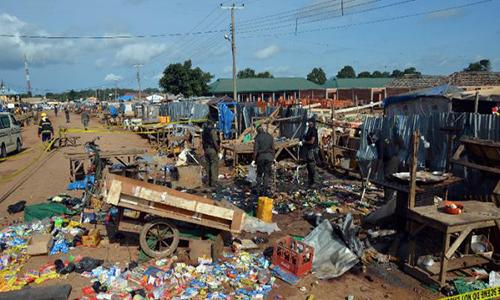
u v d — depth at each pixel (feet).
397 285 18.54
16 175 43.75
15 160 55.88
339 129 54.44
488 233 21.11
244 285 18.22
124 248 22.31
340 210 29.27
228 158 52.85
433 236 21.66
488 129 29.17
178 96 168.35
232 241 23.08
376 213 25.12
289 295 17.53
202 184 38.27
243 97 183.62
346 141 46.78
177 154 55.83
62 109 291.17
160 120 87.81
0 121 57.57
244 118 67.97
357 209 29.73
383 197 32.96
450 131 27.37
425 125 34.24
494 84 91.25
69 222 25.71
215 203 22.68
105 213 27.35
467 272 19.63
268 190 33.81
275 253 20.13
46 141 72.08
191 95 176.24
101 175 31.78
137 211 20.99
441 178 21.24
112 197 19.62
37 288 16.93
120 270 19.22
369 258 21.07
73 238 23.13
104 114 146.72
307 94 189.16
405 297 17.52
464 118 30.89
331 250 20.76
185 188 36.35
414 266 19.58
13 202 32.40
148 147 66.85
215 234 22.02
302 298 17.30
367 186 35.88
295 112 53.62
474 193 26.53
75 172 38.34
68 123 137.18
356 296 17.56
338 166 44.70
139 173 35.27
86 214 26.86
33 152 63.26
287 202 31.73
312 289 18.10
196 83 176.55
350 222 21.94
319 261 20.29
